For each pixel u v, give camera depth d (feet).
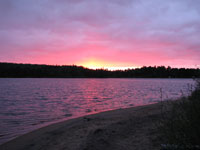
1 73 540.93
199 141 11.60
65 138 19.44
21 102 64.13
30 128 28.04
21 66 584.40
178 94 94.27
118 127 21.50
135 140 16.03
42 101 67.15
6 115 39.73
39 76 595.47
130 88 153.58
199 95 14.16
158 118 23.75
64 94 98.37
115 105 56.34
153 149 13.53
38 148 17.47
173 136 12.32
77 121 29.27
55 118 36.40
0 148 18.79
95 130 20.77
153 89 139.54
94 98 77.87
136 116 28.12
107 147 15.02
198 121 12.29
